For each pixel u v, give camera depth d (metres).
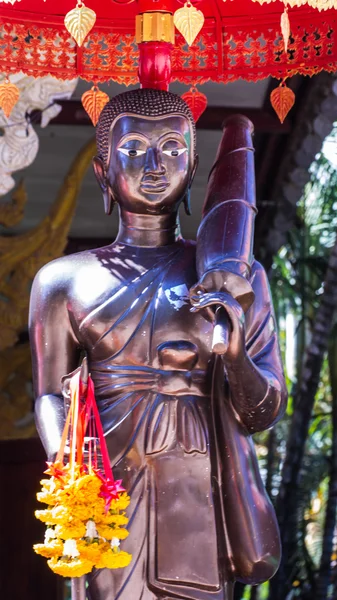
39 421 4.10
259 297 4.26
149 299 4.15
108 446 4.00
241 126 4.45
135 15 4.73
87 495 3.58
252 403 4.01
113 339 4.10
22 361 10.33
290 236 11.67
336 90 8.79
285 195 9.98
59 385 4.20
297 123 9.20
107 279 4.21
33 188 10.96
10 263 9.87
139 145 4.19
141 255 4.30
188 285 4.18
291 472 10.98
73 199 9.85
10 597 10.16
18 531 10.32
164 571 3.93
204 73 4.81
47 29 4.71
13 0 3.97
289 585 11.20
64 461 3.84
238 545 4.00
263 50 4.77
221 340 3.74
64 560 3.57
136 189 4.22
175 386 4.07
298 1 3.71
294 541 11.01
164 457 4.01
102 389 4.11
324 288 10.78
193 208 10.33
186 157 4.25
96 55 4.77
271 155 9.71
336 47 4.69
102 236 11.37
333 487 11.29
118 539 3.66
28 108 8.45
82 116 9.39
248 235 4.09
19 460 10.36
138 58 4.69
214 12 4.74
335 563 11.55
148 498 3.99
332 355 11.43
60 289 4.23
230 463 4.05
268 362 4.20
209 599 3.93
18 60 4.68
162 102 4.23
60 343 4.21
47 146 10.28
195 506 3.99
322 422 12.96
